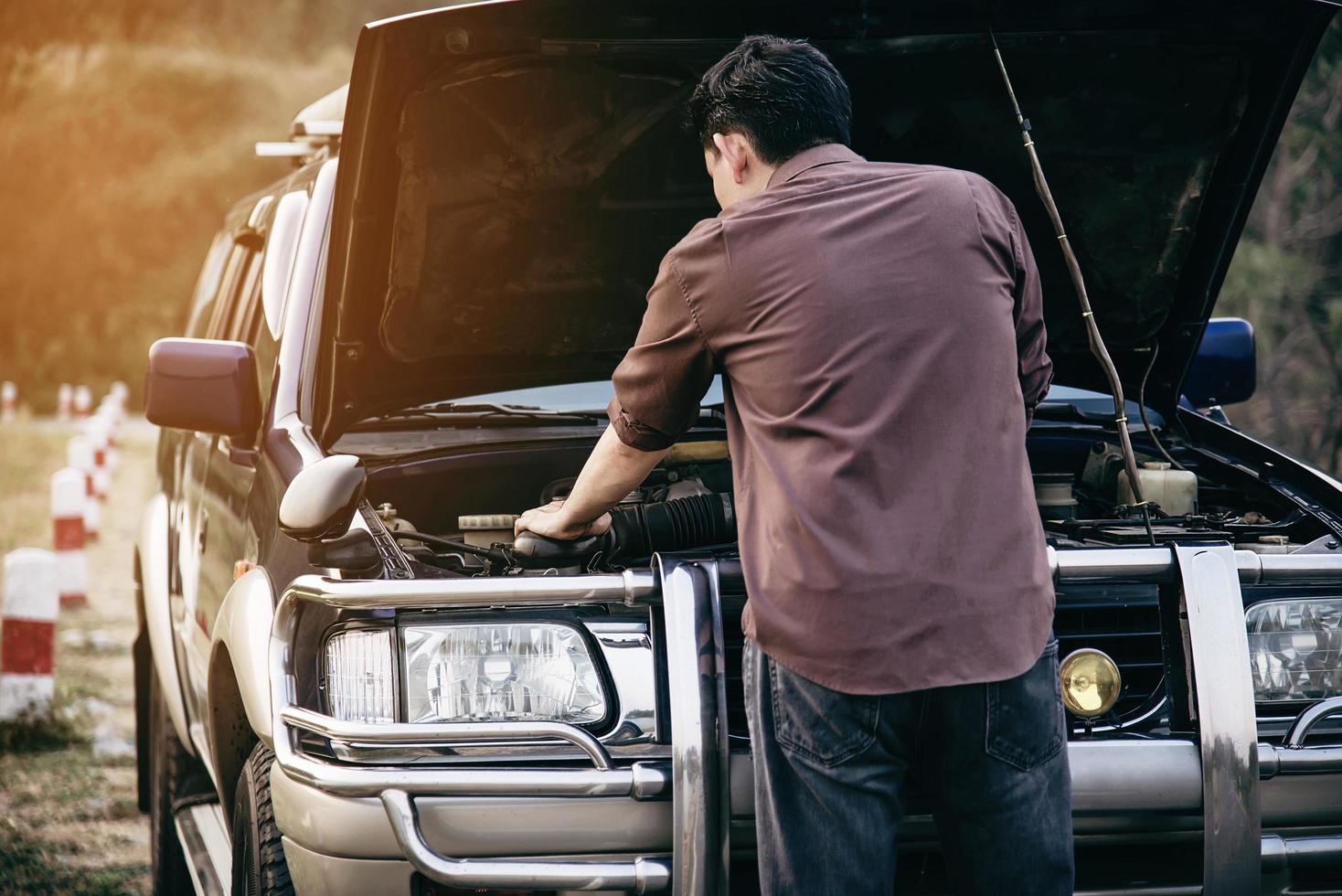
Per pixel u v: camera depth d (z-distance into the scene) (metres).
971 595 2.06
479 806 2.26
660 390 2.27
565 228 3.32
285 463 3.01
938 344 2.10
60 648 7.58
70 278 31.30
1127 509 3.06
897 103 3.25
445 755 2.33
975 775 2.13
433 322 3.39
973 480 2.09
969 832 2.17
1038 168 2.97
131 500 14.48
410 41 2.82
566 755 2.35
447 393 3.59
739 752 2.33
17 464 16.80
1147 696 2.59
